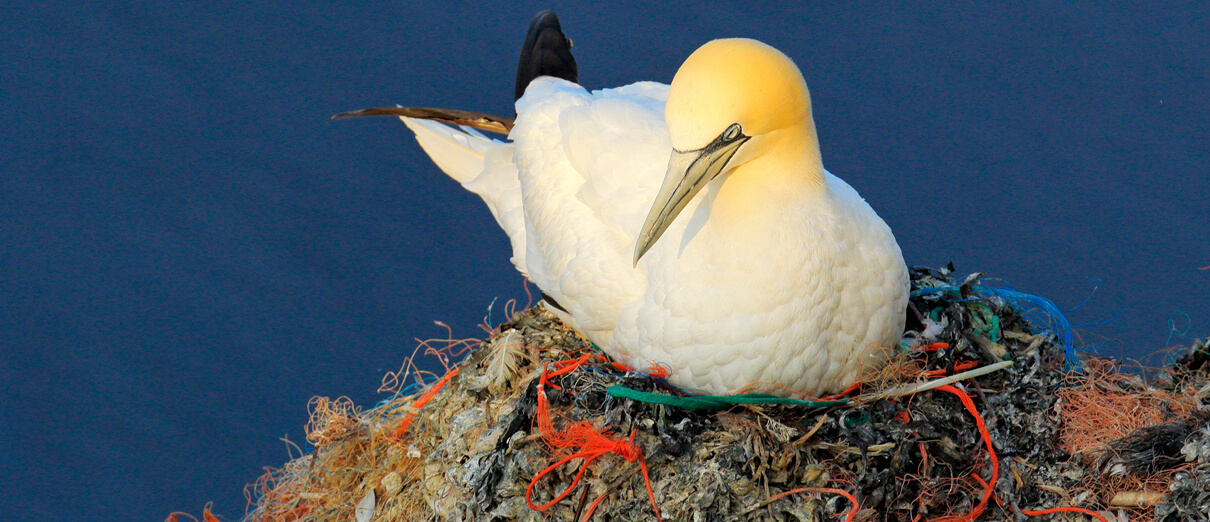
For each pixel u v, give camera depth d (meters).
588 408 10.21
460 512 10.34
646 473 9.53
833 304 9.25
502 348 11.13
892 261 9.64
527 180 11.59
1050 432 10.27
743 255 9.12
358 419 12.48
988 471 9.87
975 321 10.86
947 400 10.16
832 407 9.85
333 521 11.80
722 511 9.45
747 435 9.58
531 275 11.46
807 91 8.93
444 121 13.78
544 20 13.84
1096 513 9.62
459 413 10.98
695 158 8.62
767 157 8.97
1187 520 9.46
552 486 9.93
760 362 9.38
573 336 11.59
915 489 9.70
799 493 9.53
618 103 10.95
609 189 10.36
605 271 10.21
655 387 10.01
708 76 8.43
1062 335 11.34
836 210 9.31
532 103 12.26
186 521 14.63
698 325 9.40
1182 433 9.84
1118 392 10.70
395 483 11.36
